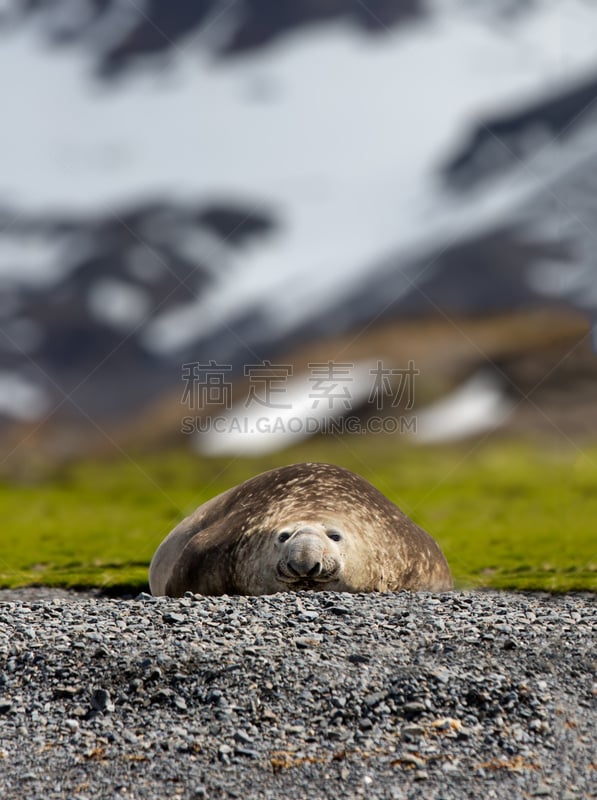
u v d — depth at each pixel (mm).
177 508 133125
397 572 35781
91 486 191500
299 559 31469
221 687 24047
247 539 35250
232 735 22453
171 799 20344
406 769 21156
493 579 54844
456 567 62750
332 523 34219
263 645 25938
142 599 31109
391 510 38188
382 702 23359
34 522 111000
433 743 21984
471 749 21781
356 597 30953
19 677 25078
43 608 30109
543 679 24250
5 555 70938
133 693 24141
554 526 98375
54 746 22438
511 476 177125
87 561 67000
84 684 24547
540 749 21734
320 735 22391
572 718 22766
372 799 20109
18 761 21891
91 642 26359
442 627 27141
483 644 25938
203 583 36656
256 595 34312
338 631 26875
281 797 20297
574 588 49750
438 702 23312
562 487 154750
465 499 138125
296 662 24891
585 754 21469
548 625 27672
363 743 22078
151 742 22391
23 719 23500
